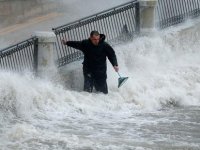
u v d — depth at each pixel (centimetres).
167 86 4294
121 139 3164
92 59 3969
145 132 3325
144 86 4191
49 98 3753
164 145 3077
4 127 3284
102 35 3969
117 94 4022
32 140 3072
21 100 3588
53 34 4050
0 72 3819
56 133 3212
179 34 4997
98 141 3103
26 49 4066
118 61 4419
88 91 4006
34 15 7050
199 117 3706
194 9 5362
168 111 3859
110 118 3612
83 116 3619
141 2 4741
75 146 3003
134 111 3822
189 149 3030
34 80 3916
